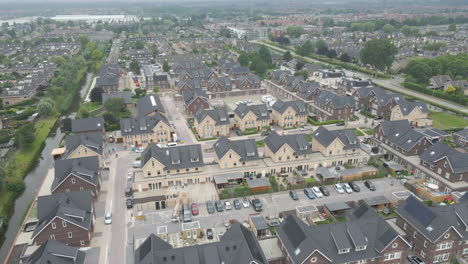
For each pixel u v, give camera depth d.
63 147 125.94
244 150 105.44
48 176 107.88
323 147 109.81
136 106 170.00
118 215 87.12
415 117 143.00
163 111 147.50
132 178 101.25
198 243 76.56
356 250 65.25
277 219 84.44
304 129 139.88
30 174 114.75
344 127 142.38
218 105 167.62
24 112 158.25
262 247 70.56
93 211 83.62
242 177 99.62
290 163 105.50
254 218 80.81
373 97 156.88
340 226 67.25
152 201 90.25
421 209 73.12
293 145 108.06
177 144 126.38
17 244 77.69
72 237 75.06
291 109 140.75
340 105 148.12
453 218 71.06
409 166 106.94
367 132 136.75
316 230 66.38
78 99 197.00
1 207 93.75
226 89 187.38
